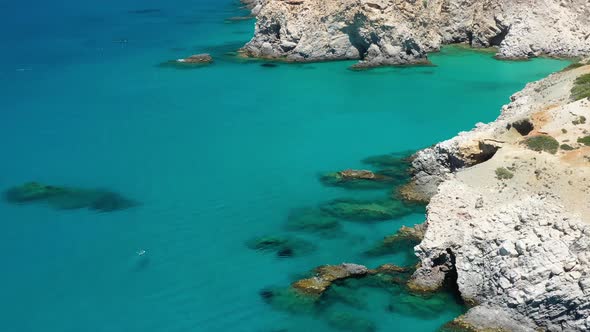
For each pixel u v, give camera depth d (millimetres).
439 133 68312
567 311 35062
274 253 45562
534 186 41562
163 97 83312
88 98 83438
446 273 40406
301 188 56031
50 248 47625
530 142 45406
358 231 48062
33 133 71250
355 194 54156
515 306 35750
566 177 41375
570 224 37062
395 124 71562
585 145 43875
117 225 50750
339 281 41000
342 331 36844
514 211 39219
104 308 40500
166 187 57281
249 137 68938
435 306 38500
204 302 40438
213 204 53719
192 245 47312
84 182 58750
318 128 71062
